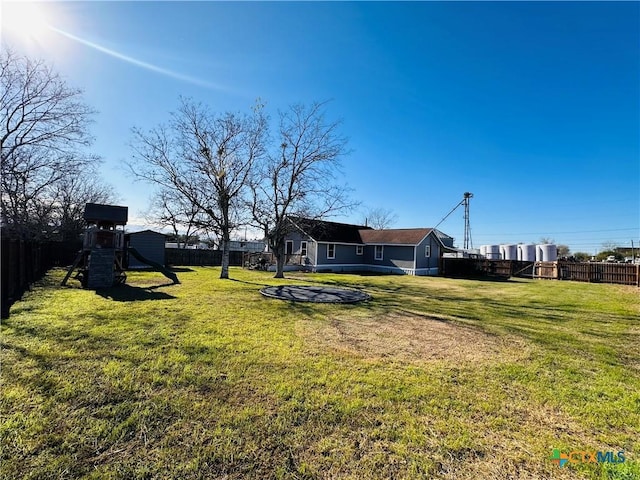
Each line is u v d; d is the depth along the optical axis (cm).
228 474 208
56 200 2200
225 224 1581
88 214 1216
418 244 2248
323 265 2266
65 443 233
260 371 384
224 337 520
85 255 1202
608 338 580
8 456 217
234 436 250
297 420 277
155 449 231
